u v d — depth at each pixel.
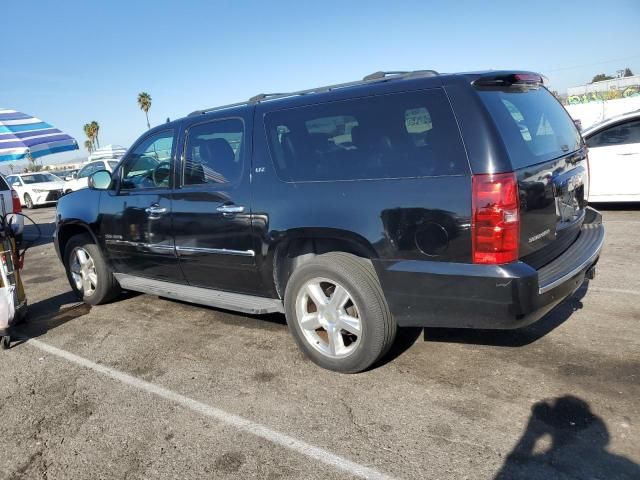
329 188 3.41
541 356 3.63
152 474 2.71
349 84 3.70
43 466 2.86
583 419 2.88
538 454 2.62
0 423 3.34
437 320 3.13
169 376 3.80
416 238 3.06
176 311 5.27
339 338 3.56
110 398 3.54
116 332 4.80
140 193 4.78
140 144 4.86
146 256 4.82
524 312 2.87
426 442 2.79
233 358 4.01
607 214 8.60
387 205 3.15
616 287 4.95
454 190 2.91
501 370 3.48
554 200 3.30
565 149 3.68
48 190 20.44
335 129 3.44
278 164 3.72
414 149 3.08
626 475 2.44
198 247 4.29
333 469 2.63
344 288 3.40
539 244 3.13
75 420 3.29
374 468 2.62
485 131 2.87
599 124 8.73
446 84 3.02
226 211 3.99
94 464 2.83
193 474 2.68
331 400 3.28
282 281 3.89
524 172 2.96
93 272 5.63
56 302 5.98
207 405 3.34
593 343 3.77
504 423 2.90
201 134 4.27
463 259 2.94
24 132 13.89
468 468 2.56
